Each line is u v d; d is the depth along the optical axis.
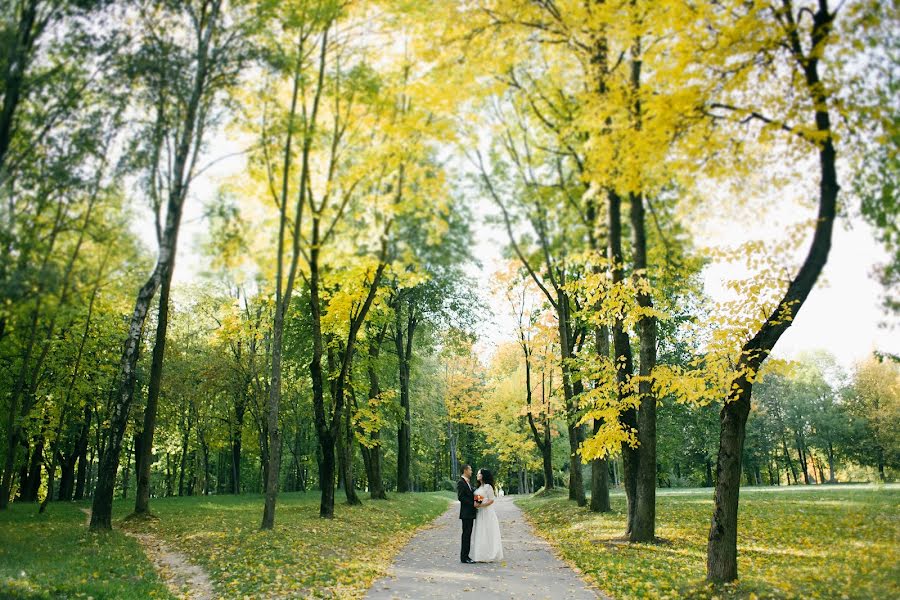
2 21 8.75
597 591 9.02
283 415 36.25
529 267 14.98
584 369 16.91
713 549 8.55
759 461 57.03
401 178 14.30
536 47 11.41
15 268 8.59
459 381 50.16
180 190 11.87
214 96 12.70
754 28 7.69
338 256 14.94
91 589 8.46
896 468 43.97
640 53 9.83
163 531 16.36
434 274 26.53
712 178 8.88
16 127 8.98
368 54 14.69
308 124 13.73
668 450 39.56
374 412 24.22
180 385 31.72
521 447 43.91
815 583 8.01
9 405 24.56
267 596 8.53
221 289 33.75
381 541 15.68
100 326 25.22
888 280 7.78
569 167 13.05
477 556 12.27
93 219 9.77
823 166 7.79
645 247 11.92
